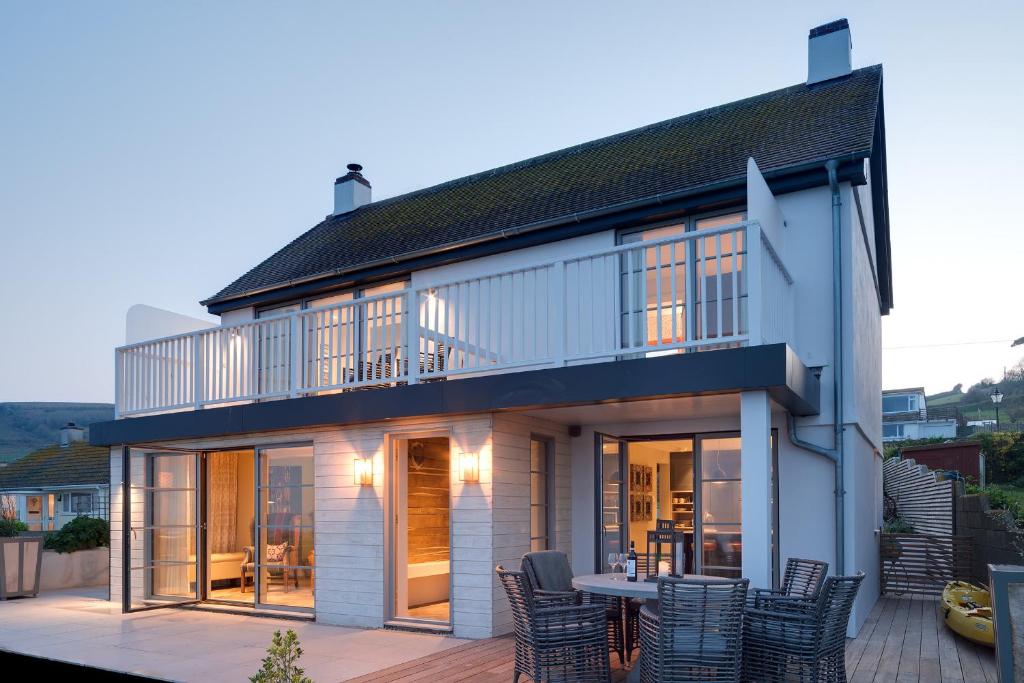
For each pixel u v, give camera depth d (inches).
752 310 238.8
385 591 317.7
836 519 287.9
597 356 267.1
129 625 331.0
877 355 486.9
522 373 279.1
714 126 413.4
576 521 347.9
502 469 301.3
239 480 455.5
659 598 188.7
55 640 297.0
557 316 277.3
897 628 316.8
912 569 423.2
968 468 727.1
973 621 272.1
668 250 331.3
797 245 308.0
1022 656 145.5
